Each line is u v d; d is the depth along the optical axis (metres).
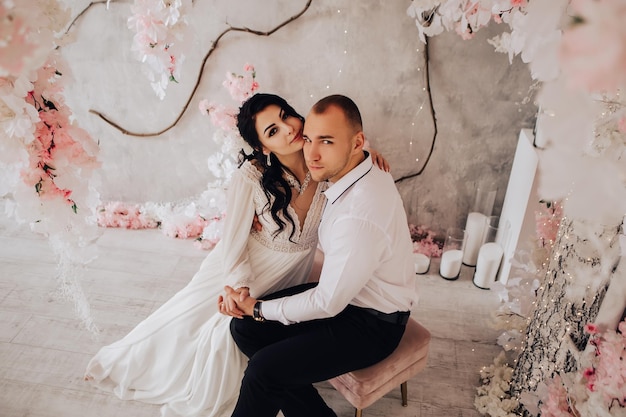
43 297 2.59
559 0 0.67
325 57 2.63
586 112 0.70
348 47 2.59
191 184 3.13
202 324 2.04
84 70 2.82
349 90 2.71
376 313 1.69
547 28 0.69
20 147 1.28
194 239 3.08
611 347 1.42
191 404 2.02
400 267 1.67
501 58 2.52
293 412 1.77
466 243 2.89
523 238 2.47
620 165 0.75
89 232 1.62
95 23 2.69
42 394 2.10
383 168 1.77
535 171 2.31
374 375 1.74
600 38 0.54
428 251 2.96
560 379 1.70
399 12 2.47
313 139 1.51
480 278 2.74
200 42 2.67
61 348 2.31
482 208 2.88
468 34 2.13
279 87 2.75
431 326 2.50
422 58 2.56
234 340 1.87
